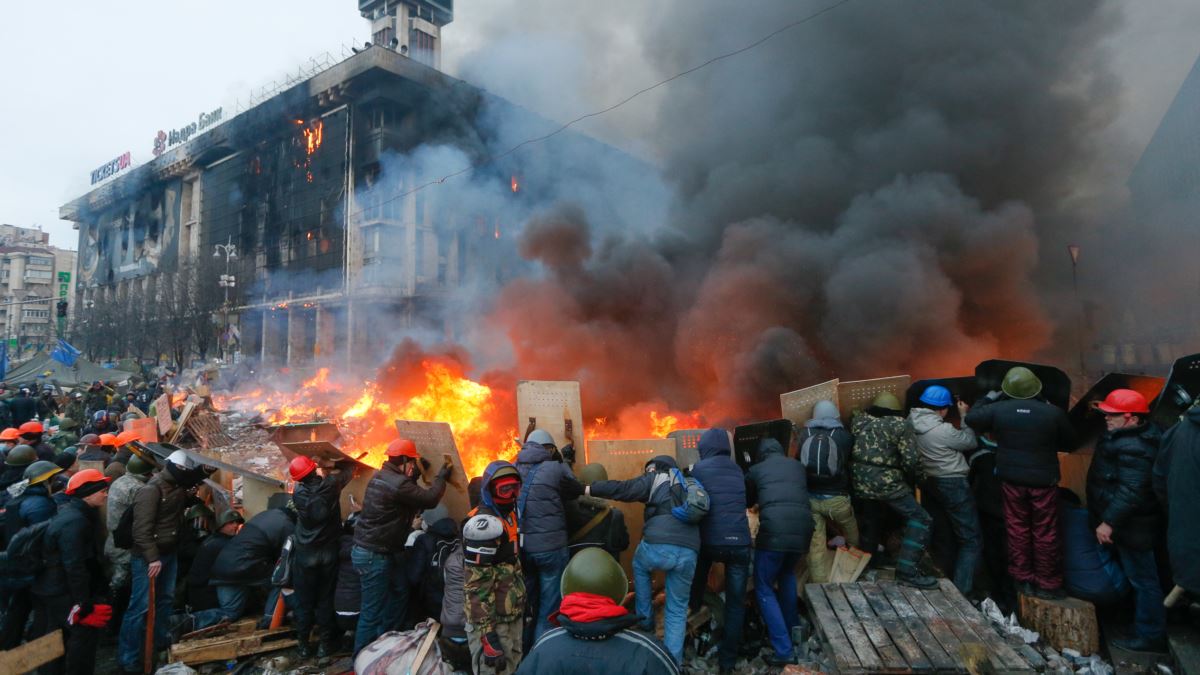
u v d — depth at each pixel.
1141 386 4.50
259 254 59.81
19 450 6.03
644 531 4.07
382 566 4.29
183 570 5.61
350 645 4.69
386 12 65.00
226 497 5.93
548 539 4.04
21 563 4.21
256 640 4.60
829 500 4.67
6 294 105.88
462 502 5.13
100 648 4.98
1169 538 3.34
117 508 4.88
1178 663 3.48
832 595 4.33
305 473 4.50
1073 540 4.20
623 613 2.15
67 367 26.11
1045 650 3.90
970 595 4.48
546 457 4.38
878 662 3.53
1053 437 4.20
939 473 4.46
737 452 5.47
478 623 3.57
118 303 63.75
